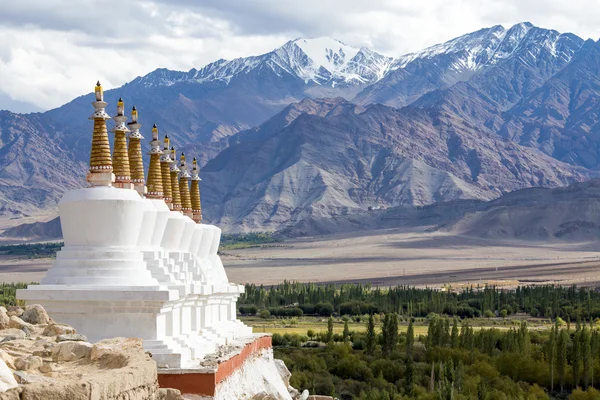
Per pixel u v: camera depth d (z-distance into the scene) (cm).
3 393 2222
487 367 15175
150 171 6550
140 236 5600
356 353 17550
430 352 16588
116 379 2541
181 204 7894
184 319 5622
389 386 14700
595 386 15338
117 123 5562
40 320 3759
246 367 6506
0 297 16662
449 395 12294
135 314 4956
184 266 6278
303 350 17650
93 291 4909
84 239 5181
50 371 2847
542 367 15500
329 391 14225
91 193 5178
